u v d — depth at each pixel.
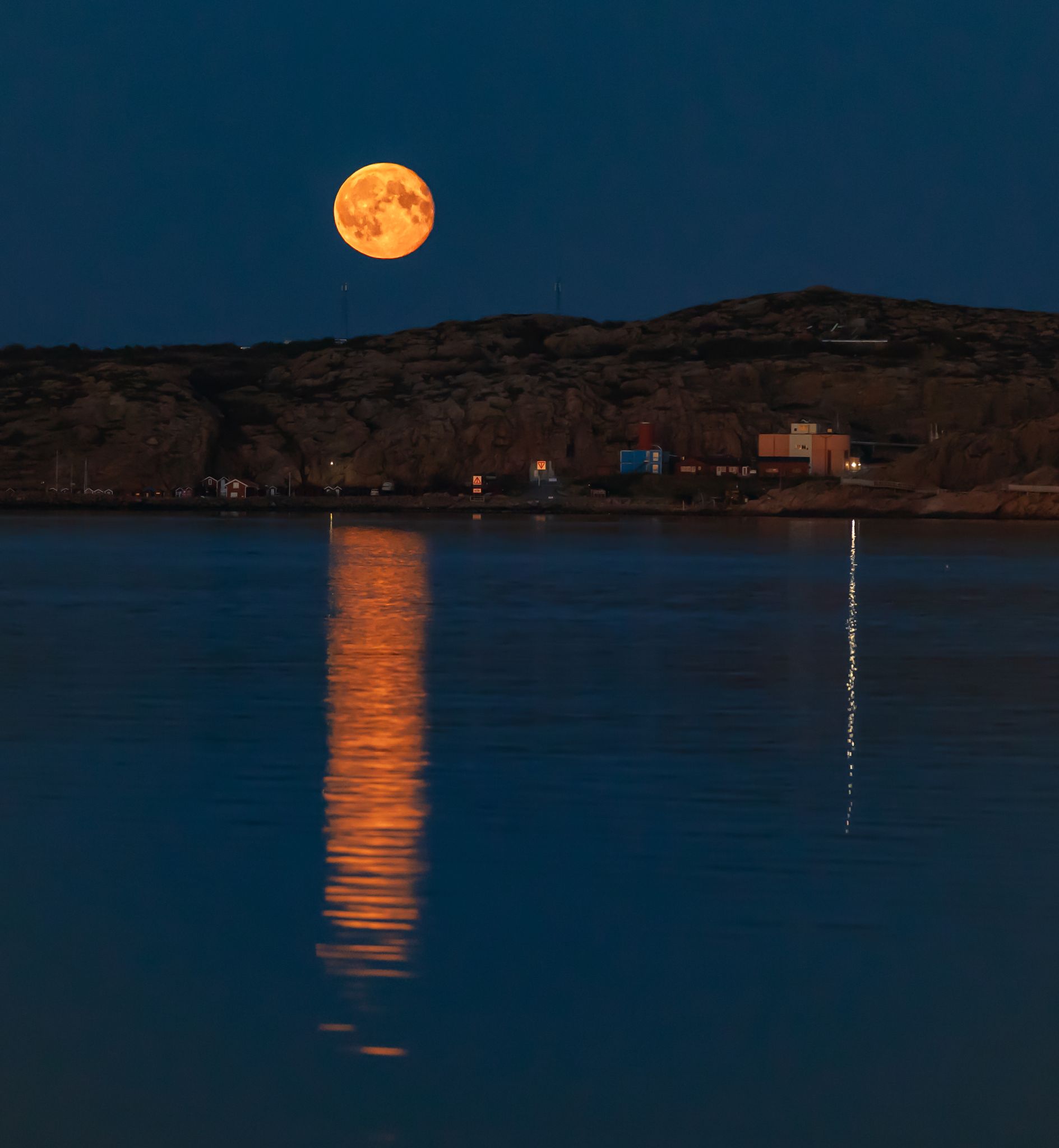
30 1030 20.19
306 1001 21.19
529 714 49.91
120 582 126.94
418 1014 20.72
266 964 22.78
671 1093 18.20
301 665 64.56
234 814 33.69
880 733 45.97
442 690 56.06
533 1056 19.31
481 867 28.81
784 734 45.62
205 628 83.00
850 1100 18.02
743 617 91.31
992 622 87.69
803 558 174.12
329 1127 17.36
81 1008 20.97
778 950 23.56
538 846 30.53
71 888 27.20
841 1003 21.16
